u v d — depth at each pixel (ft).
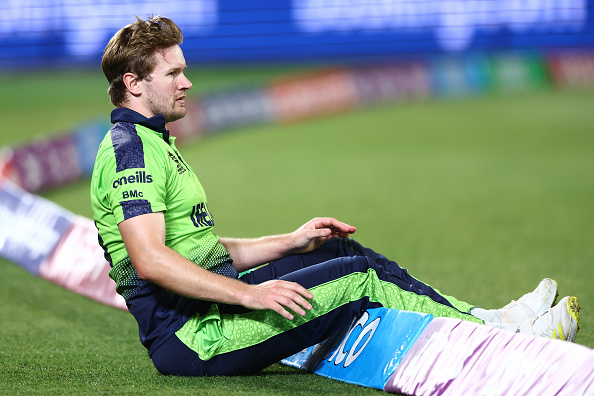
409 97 173.99
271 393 26.63
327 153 117.39
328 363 29.73
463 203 80.12
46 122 135.44
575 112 156.35
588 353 22.81
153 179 26.76
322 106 156.56
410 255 58.13
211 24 198.39
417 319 27.63
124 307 44.86
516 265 54.29
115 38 28.19
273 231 67.67
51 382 28.94
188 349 27.61
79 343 37.09
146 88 28.02
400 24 199.93
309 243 31.42
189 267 25.99
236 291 26.14
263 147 124.57
